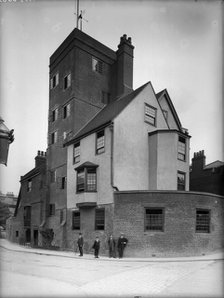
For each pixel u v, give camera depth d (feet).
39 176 99.35
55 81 99.55
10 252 60.90
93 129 73.36
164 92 90.07
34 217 99.14
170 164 70.38
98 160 71.26
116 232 61.67
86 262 50.49
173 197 61.67
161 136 72.28
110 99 95.45
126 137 70.03
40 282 22.06
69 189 80.43
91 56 91.91
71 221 77.30
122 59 93.76
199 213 63.72
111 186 65.31
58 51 98.68
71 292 20.20
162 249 59.26
